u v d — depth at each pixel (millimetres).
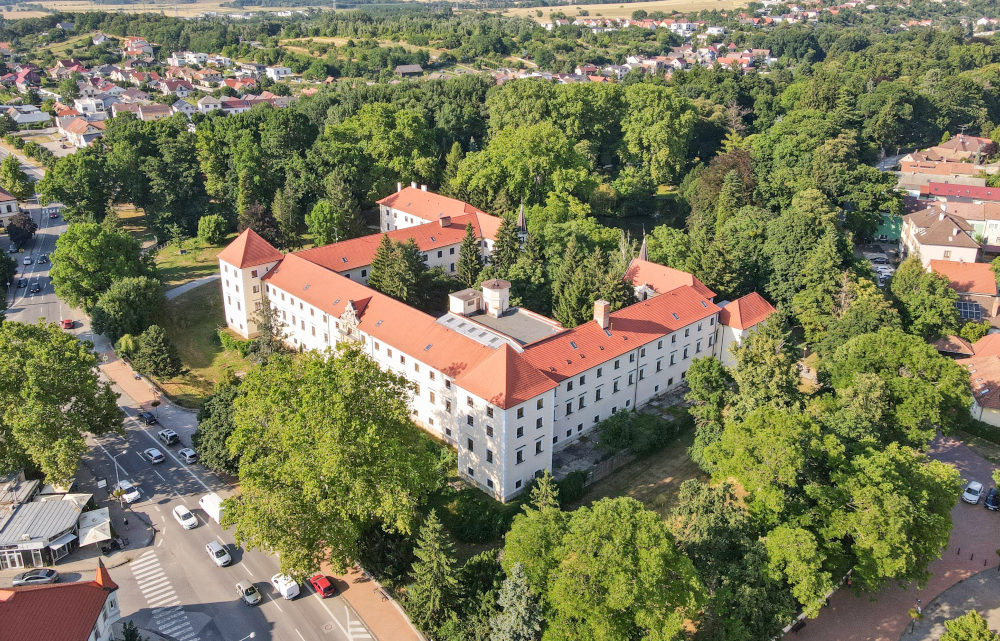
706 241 138375
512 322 108500
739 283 132750
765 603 67812
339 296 117375
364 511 74625
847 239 145500
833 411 92125
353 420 74875
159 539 85312
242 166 180250
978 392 112188
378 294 113875
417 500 80812
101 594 68625
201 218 177250
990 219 178500
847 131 195250
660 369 114250
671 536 66000
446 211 164000
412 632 72938
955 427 100750
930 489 77438
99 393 96562
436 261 149500
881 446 84938
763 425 78688
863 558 73375
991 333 128625
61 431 87938
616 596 61219
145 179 188125
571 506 90625
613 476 96938
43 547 80375
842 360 105812
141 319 132875
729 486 75500
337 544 74000
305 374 78375
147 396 116062
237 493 92938
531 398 88562
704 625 68188
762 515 76000
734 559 71062
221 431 91250
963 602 79688
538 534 66875
